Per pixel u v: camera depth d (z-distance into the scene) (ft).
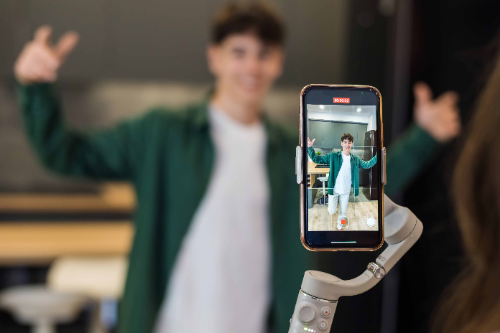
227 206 4.03
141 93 8.03
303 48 7.11
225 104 4.38
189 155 4.07
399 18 4.41
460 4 3.98
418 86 4.24
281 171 4.20
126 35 7.11
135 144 4.11
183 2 7.14
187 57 7.20
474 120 0.97
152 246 3.95
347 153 1.20
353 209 1.18
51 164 4.00
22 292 5.24
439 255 2.28
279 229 3.98
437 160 3.72
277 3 7.02
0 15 6.91
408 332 2.97
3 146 7.82
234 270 3.95
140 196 4.11
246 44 4.31
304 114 1.20
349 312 2.13
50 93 3.93
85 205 7.54
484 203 0.96
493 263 0.98
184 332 3.89
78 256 5.82
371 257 1.48
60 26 7.01
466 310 1.03
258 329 3.91
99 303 5.51
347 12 4.83
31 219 7.40
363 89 1.21
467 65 3.55
